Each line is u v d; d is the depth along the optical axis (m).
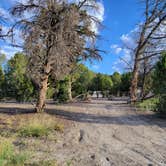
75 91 41.72
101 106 27.73
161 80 18.75
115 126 14.06
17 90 30.02
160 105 18.69
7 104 26.48
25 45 16.00
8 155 7.01
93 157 7.75
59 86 32.16
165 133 12.05
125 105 29.45
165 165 7.11
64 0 16.38
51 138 10.18
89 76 59.97
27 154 7.41
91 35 18.58
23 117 15.27
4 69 31.12
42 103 17.77
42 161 7.02
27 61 16.77
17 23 16.41
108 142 10.03
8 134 10.43
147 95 35.22
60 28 16.02
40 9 16.53
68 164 6.88
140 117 18.08
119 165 7.04
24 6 16.66
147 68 36.78
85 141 10.12
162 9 32.53
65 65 16.91
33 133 10.59
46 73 17.28
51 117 15.95
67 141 9.99
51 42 16.09
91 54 19.25
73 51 17.44
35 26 16.02
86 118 17.05
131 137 11.08
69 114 18.69
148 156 7.99
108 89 77.19
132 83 34.31
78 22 17.31
